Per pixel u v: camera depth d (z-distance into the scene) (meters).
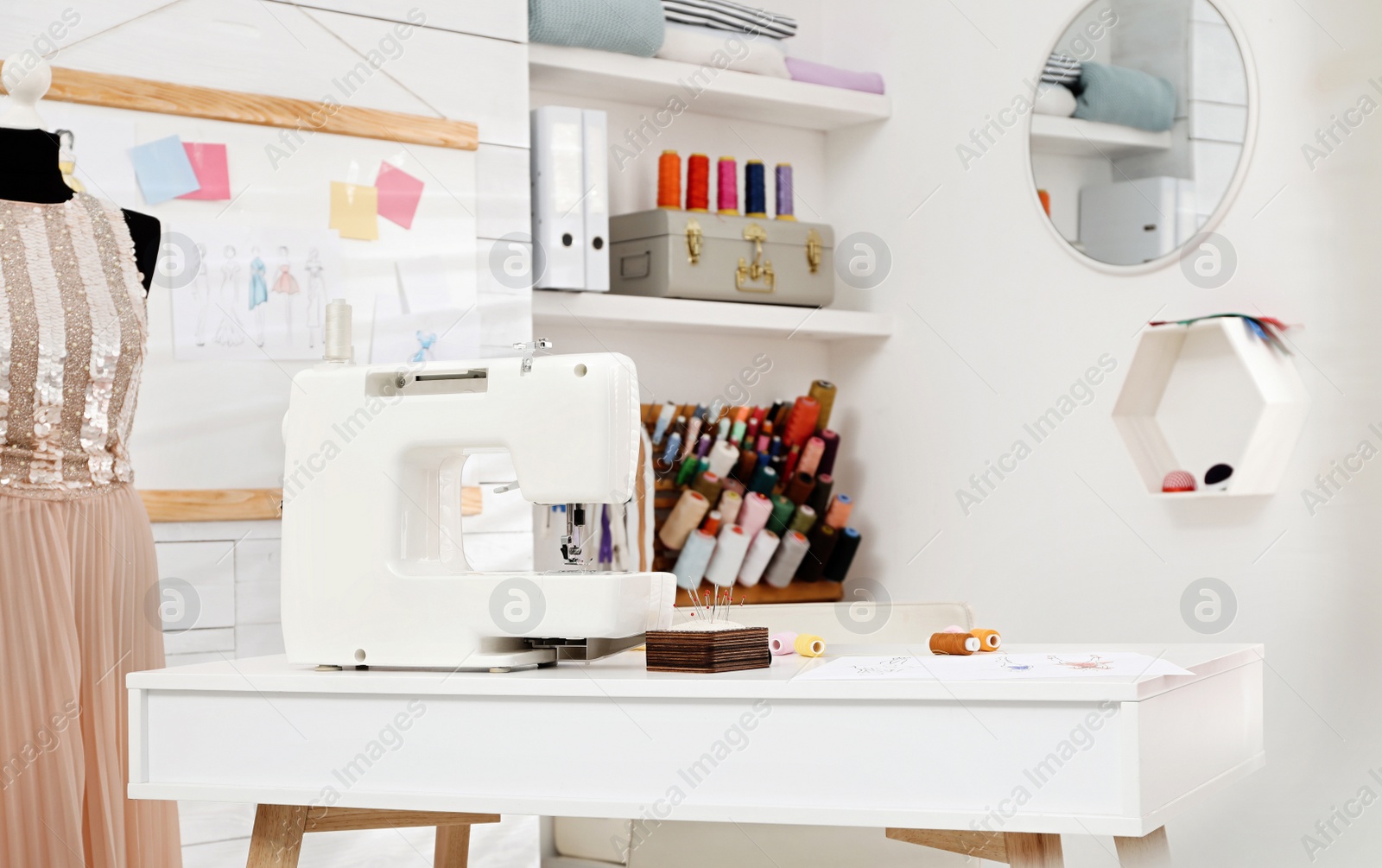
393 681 1.31
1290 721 2.52
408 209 2.65
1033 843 1.34
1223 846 2.63
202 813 2.29
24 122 1.79
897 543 3.57
